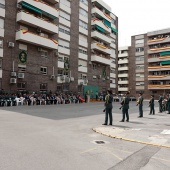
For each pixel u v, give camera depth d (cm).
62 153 568
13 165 466
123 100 1248
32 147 618
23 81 2752
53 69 3219
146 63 6159
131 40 6544
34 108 1953
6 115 1366
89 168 462
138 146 666
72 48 3653
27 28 2845
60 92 3278
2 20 2580
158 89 5856
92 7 4266
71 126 1031
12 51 2647
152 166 485
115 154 575
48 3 3212
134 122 1215
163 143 694
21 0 2689
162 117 1508
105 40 4431
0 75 2495
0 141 675
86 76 3972
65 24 3522
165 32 5781
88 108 2172
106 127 1004
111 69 4984
